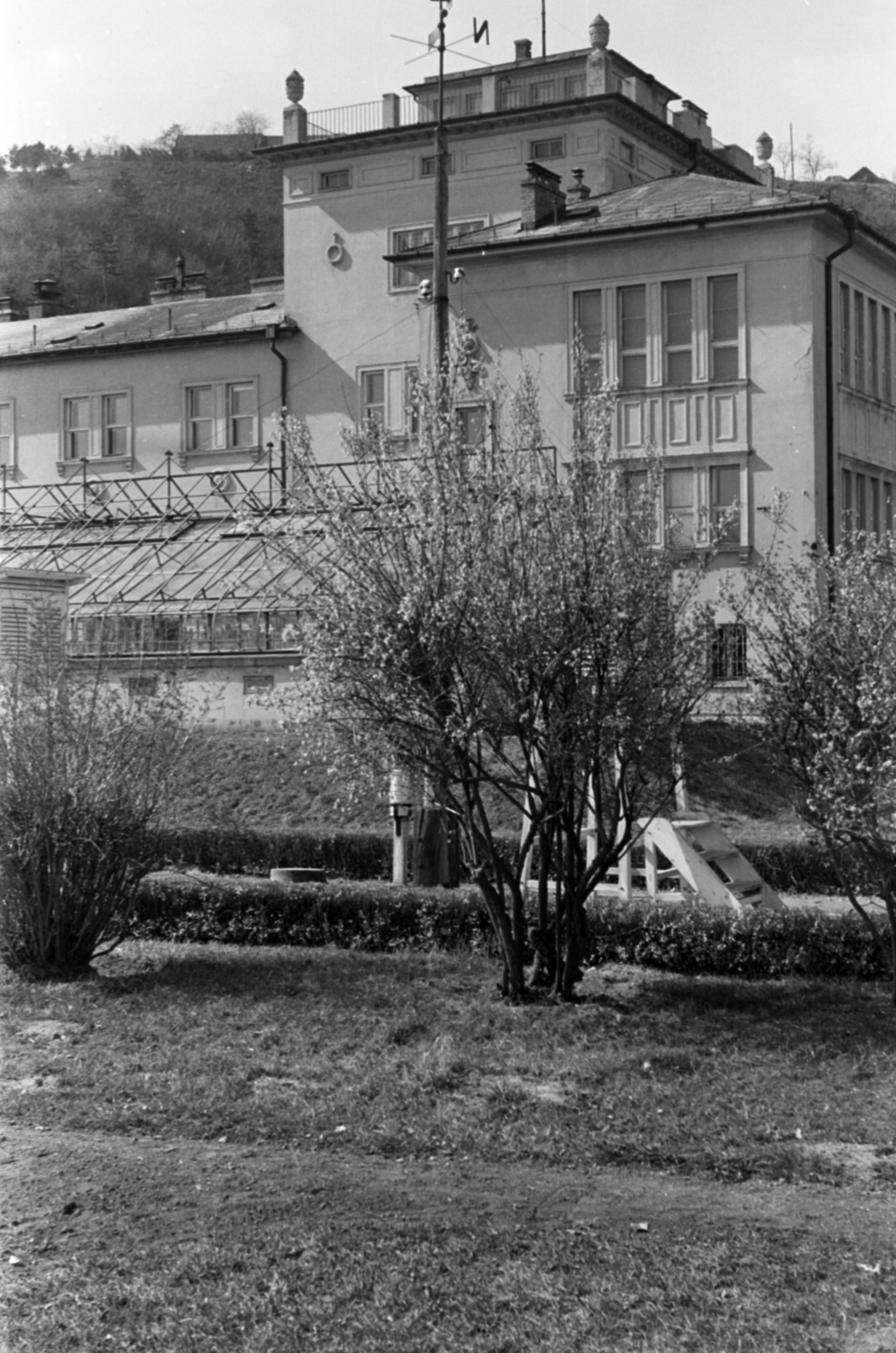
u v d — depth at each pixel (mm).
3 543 45438
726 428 38719
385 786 13305
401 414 50688
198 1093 10641
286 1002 13422
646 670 12727
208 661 36656
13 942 14922
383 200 51312
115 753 15164
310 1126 9898
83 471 54781
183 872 18062
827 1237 7934
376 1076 11062
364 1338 6707
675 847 17266
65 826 14758
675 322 39469
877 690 12203
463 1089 10805
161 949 16609
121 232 95312
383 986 13930
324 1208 8391
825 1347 6582
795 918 14742
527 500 12805
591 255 40188
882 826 12484
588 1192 8703
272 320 53406
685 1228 8070
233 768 31281
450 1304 7035
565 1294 7145
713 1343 6633
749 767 28750
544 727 12875
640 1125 9883
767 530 38219
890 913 13062
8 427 56531
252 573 38688
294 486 13922
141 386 54219
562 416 40281
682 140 53594
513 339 41094
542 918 13711
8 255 95125
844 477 40062
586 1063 11320
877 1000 13273
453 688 12672
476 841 13352
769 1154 9273
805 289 38000
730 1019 12688
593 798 14227
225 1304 7062
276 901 16984
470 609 12398
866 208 77750
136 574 40750
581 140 49438
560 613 12430
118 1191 8695
